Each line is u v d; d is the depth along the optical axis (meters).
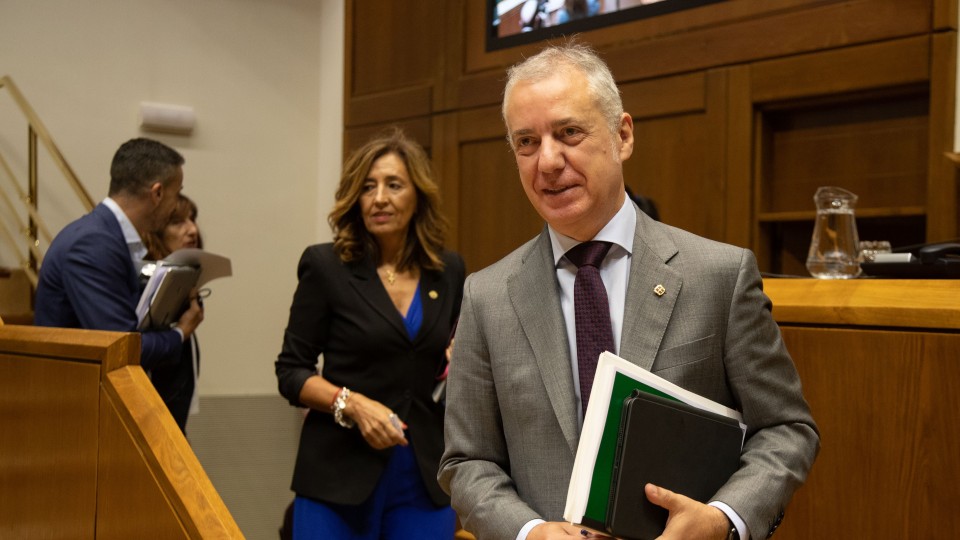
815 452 1.45
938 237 3.14
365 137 5.31
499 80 4.56
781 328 1.89
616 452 1.31
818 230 2.26
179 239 3.98
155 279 2.88
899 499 1.72
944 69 3.13
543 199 1.48
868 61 3.32
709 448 1.39
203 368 5.99
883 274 2.02
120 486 2.13
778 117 3.74
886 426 1.74
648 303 1.47
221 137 6.10
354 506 2.49
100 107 5.73
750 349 1.45
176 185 3.18
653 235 1.53
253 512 5.91
